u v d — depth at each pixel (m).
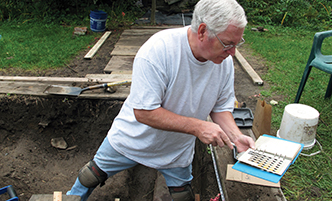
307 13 7.03
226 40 1.22
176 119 1.43
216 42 1.25
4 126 3.43
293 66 4.35
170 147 1.74
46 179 3.17
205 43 1.29
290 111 2.47
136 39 5.71
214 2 1.20
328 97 3.35
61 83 3.55
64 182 3.14
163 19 7.14
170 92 1.48
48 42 5.26
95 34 5.98
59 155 3.42
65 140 3.50
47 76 3.98
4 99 3.28
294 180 2.20
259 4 7.42
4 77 3.69
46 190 3.04
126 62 4.48
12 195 1.88
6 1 6.80
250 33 6.14
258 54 4.94
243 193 2.07
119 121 1.83
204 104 1.63
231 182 2.17
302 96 3.45
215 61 1.37
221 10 1.17
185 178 1.95
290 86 3.70
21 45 4.99
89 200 2.92
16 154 3.35
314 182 2.18
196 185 2.66
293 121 2.42
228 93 1.70
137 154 1.79
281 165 1.48
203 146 2.77
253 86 3.79
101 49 5.18
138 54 1.41
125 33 6.12
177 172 1.87
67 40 5.48
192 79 1.47
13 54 4.63
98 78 3.80
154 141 1.68
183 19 7.07
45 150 3.42
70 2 7.07
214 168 2.38
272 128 2.82
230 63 1.60
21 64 4.30
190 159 1.86
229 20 1.17
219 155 2.42
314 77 3.96
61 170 3.29
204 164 2.58
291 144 1.68
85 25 6.54
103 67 4.36
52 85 3.43
